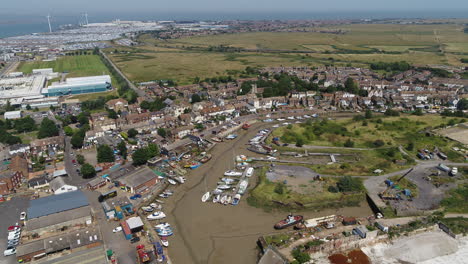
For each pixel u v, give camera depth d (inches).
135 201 5295.3
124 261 3939.5
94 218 4810.5
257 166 6441.9
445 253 4148.6
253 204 5241.1
